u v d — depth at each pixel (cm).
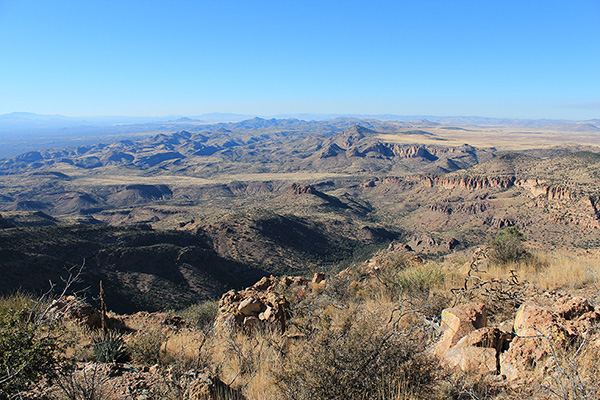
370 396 411
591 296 749
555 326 469
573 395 356
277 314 873
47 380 501
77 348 712
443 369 457
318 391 416
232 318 852
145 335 759
